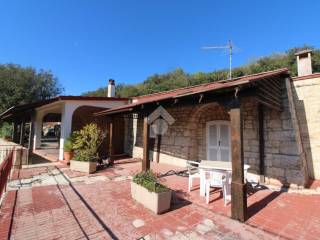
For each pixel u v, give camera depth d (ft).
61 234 9.79
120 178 21.18
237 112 12.34
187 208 13.37
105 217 11.78
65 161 28.12
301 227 10.98
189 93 14.34
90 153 25.23
